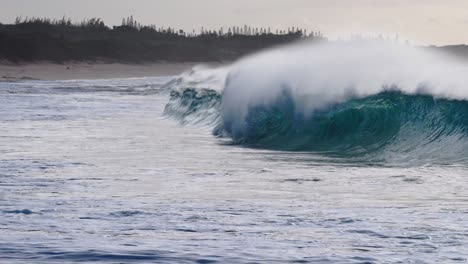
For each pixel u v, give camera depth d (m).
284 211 38.56
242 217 36.72
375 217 36.62
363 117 76.50
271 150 73.06
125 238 31.30
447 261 27.39
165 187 47.69
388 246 29.94
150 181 50.41
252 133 82.69
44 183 49.16
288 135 80.50
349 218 36.31
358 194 44.97
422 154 67.06
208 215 37.25
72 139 82.69
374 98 76.69
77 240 30.67
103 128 98.94
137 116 123.69
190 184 49.12
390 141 73.38
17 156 65.38
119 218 36.38
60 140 81.31
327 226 34.34
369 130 75.56
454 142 69.44
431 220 35.72
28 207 39.62
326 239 31.31
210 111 107.31
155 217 36.66
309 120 79.81
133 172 55.16
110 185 48.44
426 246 29.95
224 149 73.62
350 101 77.75
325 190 46.56
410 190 46.44
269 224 34.84
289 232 32.88
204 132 93.94
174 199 42.69
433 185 48.56
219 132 89.06
